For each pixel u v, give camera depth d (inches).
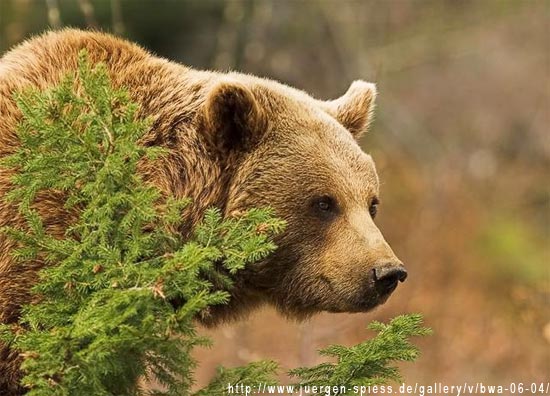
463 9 1568.7
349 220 399.2
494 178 1422.2
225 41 1110.4
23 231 356.2
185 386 331.3
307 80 1355.8
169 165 395.5
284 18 1354.6
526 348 942.4
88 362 293.9
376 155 1230.9
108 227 314.2
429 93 1576.0
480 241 1184.2
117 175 315.0
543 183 1417.3
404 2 1482.5
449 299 1060.5
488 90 1596.9
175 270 301.3
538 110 1577.3
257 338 828.6
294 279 403.9
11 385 362.9
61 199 367.2
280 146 402.6
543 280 1102.4
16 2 1003.9
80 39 407.2
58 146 323.0
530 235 1282.0
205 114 396.5
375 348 339.9
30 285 359.6
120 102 343.0
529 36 1647.4
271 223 328.5
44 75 394.9
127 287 305.9
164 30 1223.5
